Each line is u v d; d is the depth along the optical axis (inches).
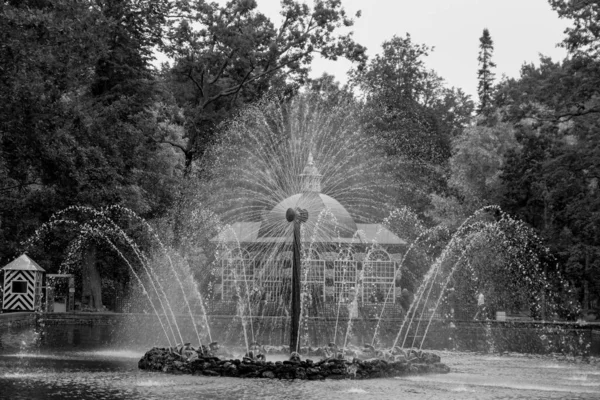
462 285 2524.6
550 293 2431.1
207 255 2379.4
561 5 2171.5
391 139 3137.3
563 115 2250.2
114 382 941.2
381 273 2363.4
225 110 2842.0
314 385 954.7
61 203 2028.8
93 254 2279.8
